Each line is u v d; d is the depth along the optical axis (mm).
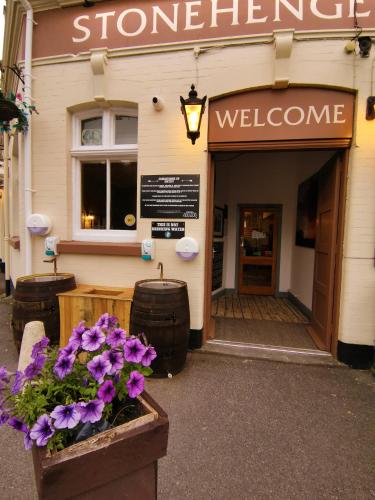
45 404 1152
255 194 6555
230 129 3420
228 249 6688
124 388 1270
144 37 3516
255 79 3309
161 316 2883
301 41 3197
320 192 4094
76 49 3707
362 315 3211
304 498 1688
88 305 3158
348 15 3133
